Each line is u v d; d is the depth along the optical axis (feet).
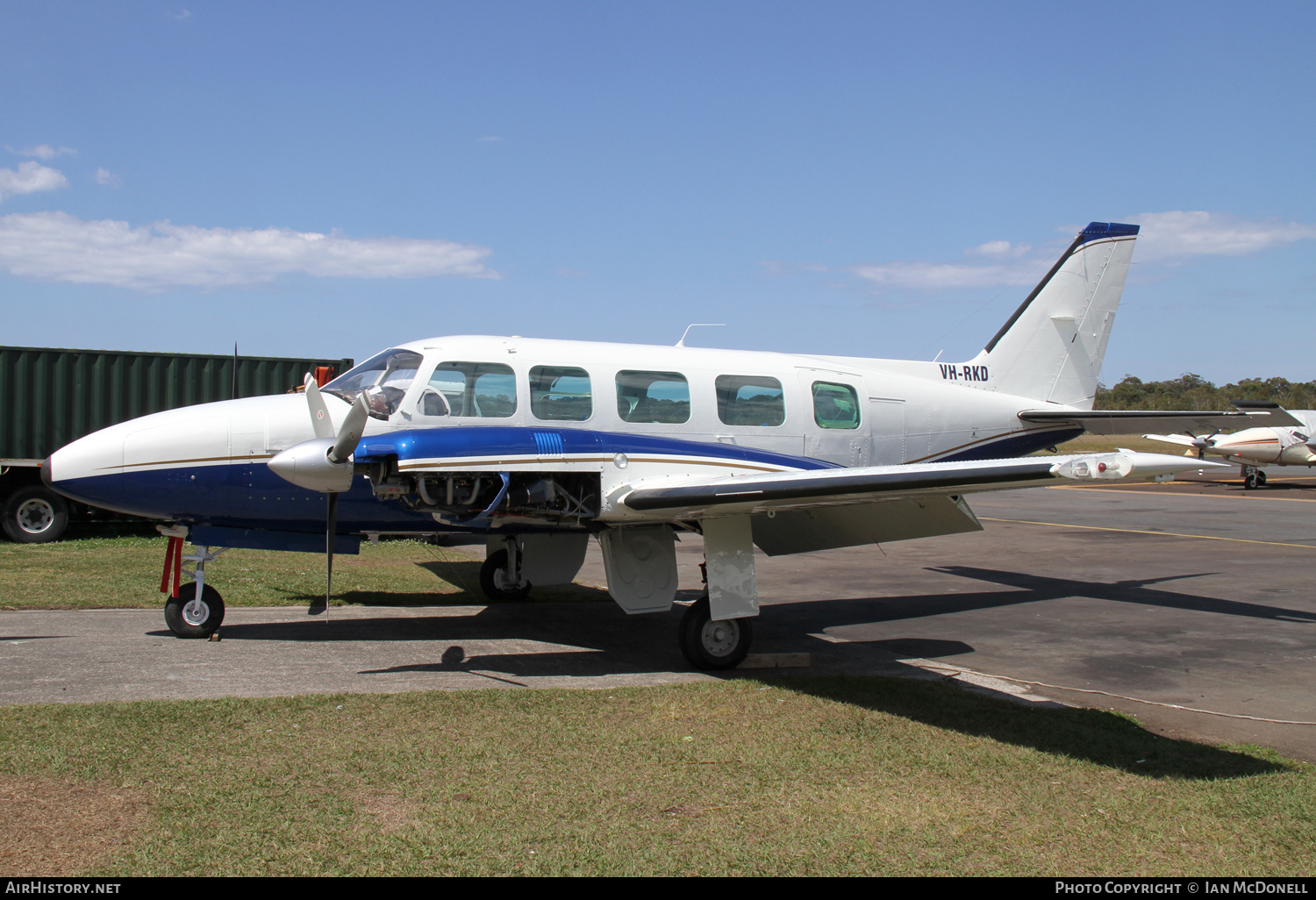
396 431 24.13
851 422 30.27
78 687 20.01
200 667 22.26
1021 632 29.63
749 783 15.62
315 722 18.03
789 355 30.68
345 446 20.85
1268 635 29.04
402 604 32.83
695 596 37.40
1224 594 36.78
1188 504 82.07
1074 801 15.15
